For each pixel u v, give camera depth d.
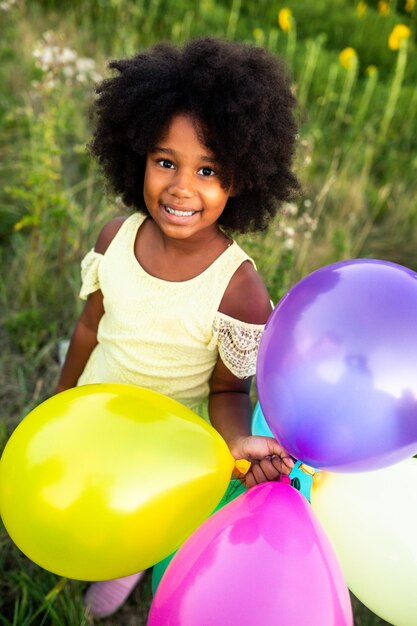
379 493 1.30
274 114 1.38
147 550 1.23
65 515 1.17
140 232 1.58
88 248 2.81
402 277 1.13
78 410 1.25
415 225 3.59
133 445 1.21
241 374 1.55
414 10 6.34
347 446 1.13
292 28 5.51
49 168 2.83
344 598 1.11
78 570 1.25
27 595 1.78
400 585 1.26
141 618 1.85
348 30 5.88
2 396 2.39
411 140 4.45
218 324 1.50
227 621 1.02
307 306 1.14
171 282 1.50
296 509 1.17
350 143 4.10
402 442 1.12
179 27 5.03
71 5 5.21
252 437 1.43
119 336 1.59
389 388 1.06
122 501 1.17
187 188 1.32
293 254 2.68
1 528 1.88
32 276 2.71
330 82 4.39
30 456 1.21
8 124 3.63
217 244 1.49
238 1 5.36
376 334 1.07
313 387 1.11
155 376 1.62
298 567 1.07
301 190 1.58
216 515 1.20
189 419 1.30
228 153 1.30
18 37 4.45
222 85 1.29
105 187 1.67
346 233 3.22
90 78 3.87
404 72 5.39
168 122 1.29
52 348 2.57
